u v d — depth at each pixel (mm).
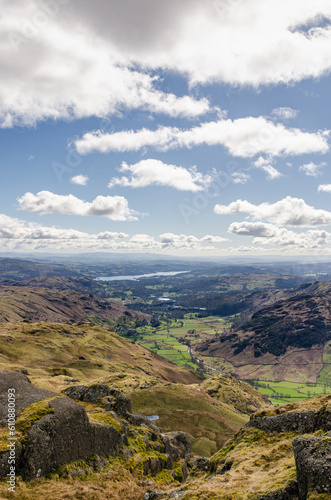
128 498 33719
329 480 18719
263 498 21766
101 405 56000
